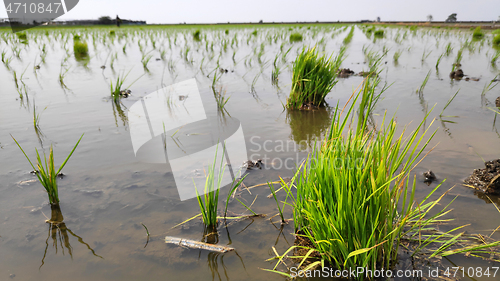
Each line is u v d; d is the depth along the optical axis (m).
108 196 2.58
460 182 2.68
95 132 4.00
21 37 18.42
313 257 1.92
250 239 2.09
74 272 1.82
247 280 1.75
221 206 2.46
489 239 1.99
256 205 2.47
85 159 3.23
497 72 7.35
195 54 12.55
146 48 15.28
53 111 4.89
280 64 9.45
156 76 7.78
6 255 1.95
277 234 2.14
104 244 2.05
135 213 2.37
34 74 8.05
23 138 3.80
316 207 1.81
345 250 1.74
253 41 17.81
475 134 3.68
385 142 1.68
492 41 14.16
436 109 4.68
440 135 3.69
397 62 9.41
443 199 2.44
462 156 3.14
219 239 2.10
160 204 2.47
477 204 2.37
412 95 5.51
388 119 4.31
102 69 8.88
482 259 1.84
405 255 1.90
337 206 1.79
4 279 1.76
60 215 2.34
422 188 2.60
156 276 1.79
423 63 9.09
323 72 4.99
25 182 2.79
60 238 2.10
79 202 2.50
